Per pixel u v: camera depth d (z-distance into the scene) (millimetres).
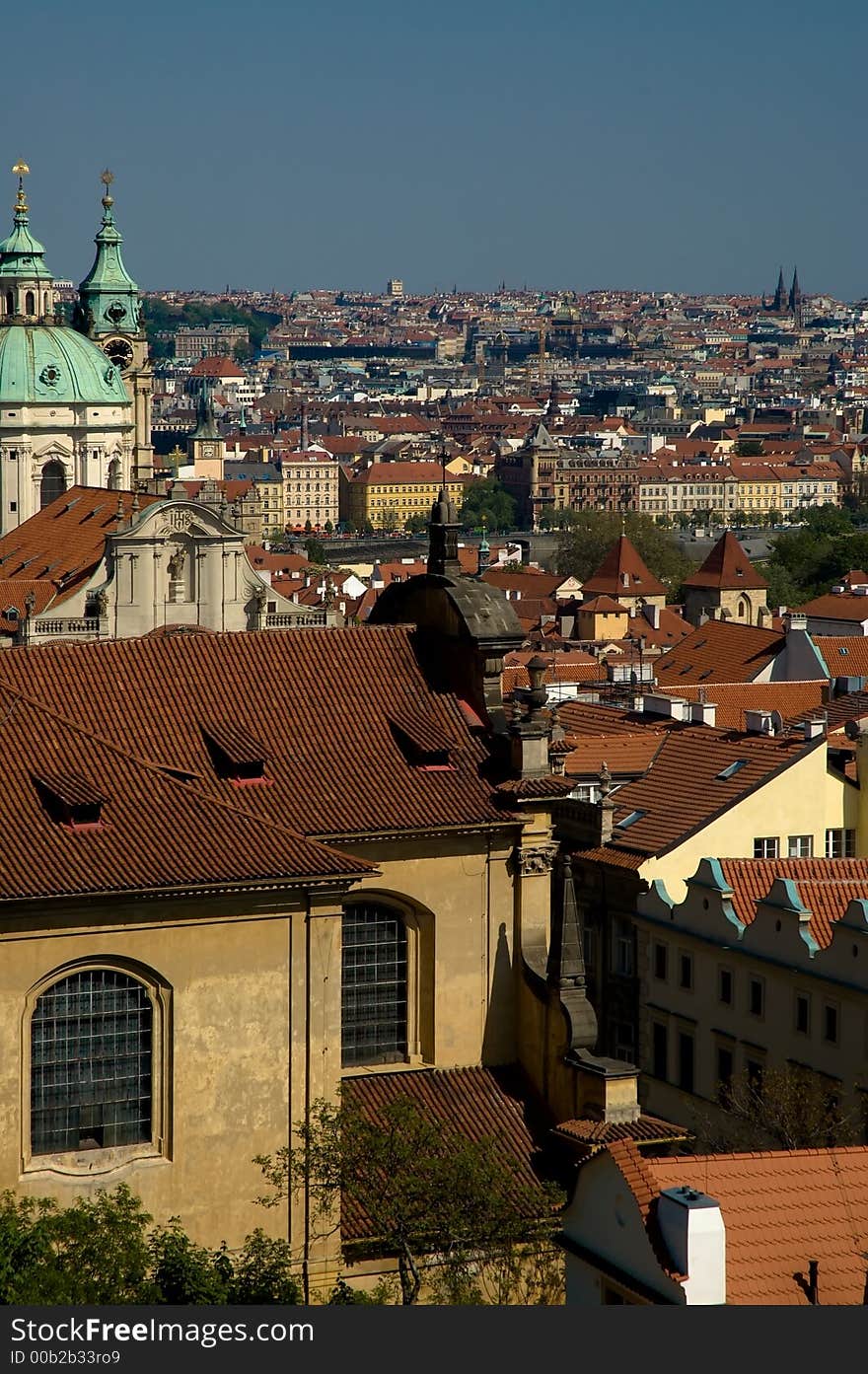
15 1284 103750
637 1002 174875
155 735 129250
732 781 184375
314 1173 120062
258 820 122250
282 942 120062
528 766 131375
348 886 120688
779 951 159000
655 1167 104125
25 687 128750
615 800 189000
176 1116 118688
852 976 151875
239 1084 120000
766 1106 147875
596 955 180375
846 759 191125
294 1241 120438
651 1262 101125
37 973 115375
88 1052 117438
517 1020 132250
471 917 131000
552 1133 126125
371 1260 121375
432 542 140375
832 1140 146000
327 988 121312
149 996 118062
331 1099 122188
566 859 129625
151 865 117312
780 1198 102688
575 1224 108125
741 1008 163000
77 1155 117562
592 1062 127000
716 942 165000
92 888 114750
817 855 183875
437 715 135250
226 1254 119000
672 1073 170875
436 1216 116500
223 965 119000
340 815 127688
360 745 132500
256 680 133875
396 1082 129625
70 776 121562
